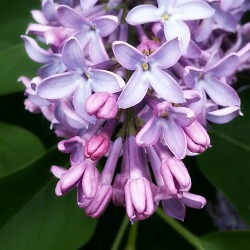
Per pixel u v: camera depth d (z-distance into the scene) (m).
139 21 0.12
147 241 0.17
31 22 0.17
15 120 0.17
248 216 0.15
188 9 0.12
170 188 0.11
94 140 0.11
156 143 0.12
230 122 0.17
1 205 0.15
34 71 0.16
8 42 0.17
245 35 0.15
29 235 0.15
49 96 0.11
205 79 0.12
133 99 0.11
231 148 0.16
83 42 0.12
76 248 0.15
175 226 0.15
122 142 0.12
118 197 0.12
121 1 0.13
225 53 0.15
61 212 0.15
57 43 0.12
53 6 0.13
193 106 0.11
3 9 0.17
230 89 0.12
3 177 0.14
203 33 0.12
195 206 0.12
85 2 0.12
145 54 0.11
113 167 0.12
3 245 0.15
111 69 0.12
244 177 0.16
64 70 0.12
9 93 0.16
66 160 0.15
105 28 0.12
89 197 0.11
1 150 0.16
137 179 0.11
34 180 0.15
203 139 0.11
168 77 0.11
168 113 0.11
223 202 0.18
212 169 0.16
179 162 0.11
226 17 0.13
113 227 0.17
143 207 0.11
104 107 0.11
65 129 0.13
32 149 0.16
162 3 0.12
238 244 0.15
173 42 0.11
